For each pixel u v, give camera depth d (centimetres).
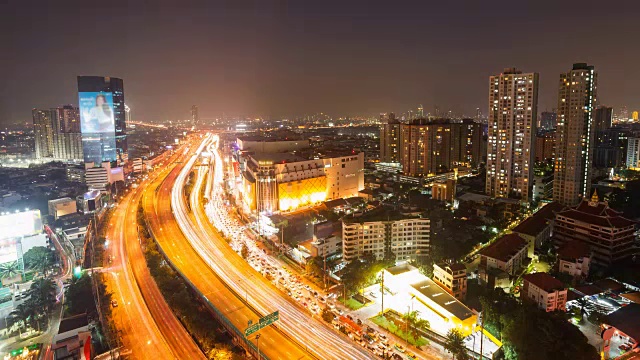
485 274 18925
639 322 14925
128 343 15550
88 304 18525
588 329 15350
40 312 17988
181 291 18700
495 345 14825
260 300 18362
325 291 19212
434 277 18850
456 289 17450
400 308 17125
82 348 14825
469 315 15125
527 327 14062
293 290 19400
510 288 18662
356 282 18600
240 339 15300
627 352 13912
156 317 17338
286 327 16138
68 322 16425
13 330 17450
